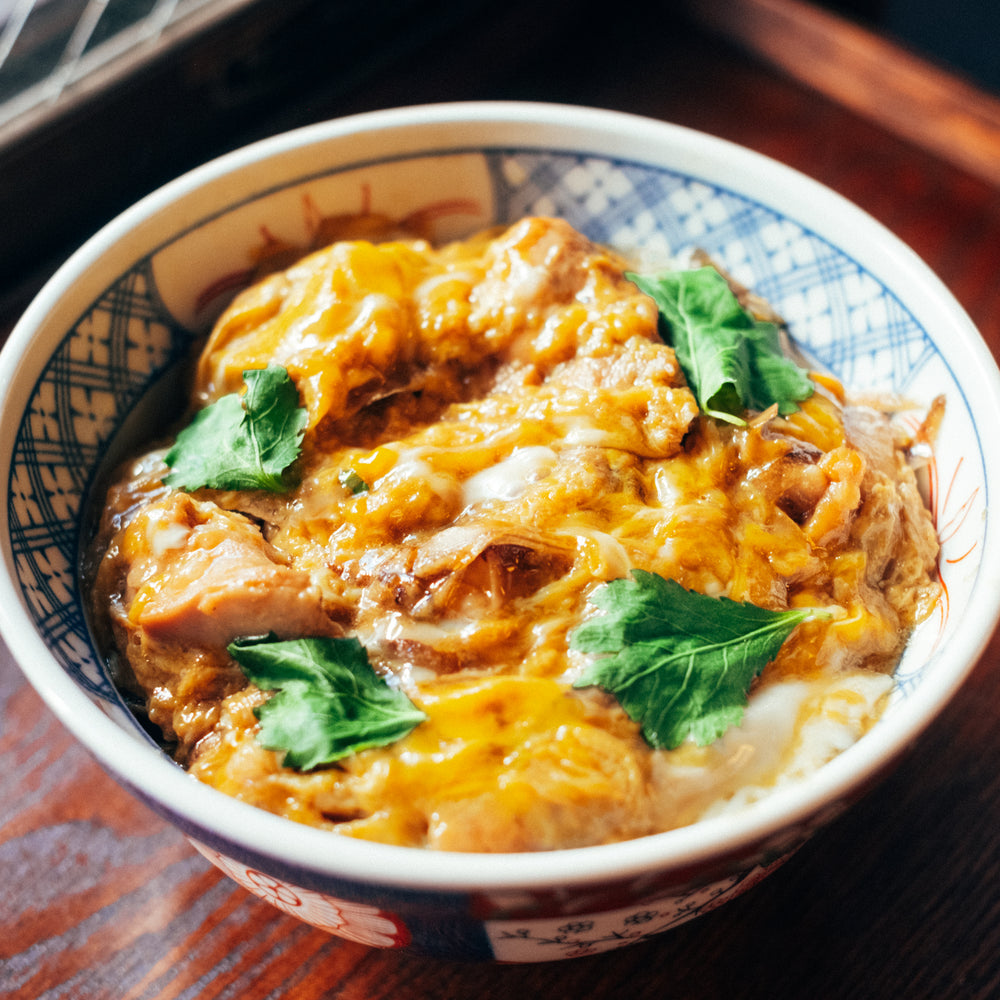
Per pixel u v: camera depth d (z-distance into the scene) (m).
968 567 0.28
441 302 0.31
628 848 0.24
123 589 0.29
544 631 0.27
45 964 0.29
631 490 0.29
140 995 0.28
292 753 0.26
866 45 0.41
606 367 0.30
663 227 0.34
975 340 0.30
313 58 0.39
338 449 0.30
